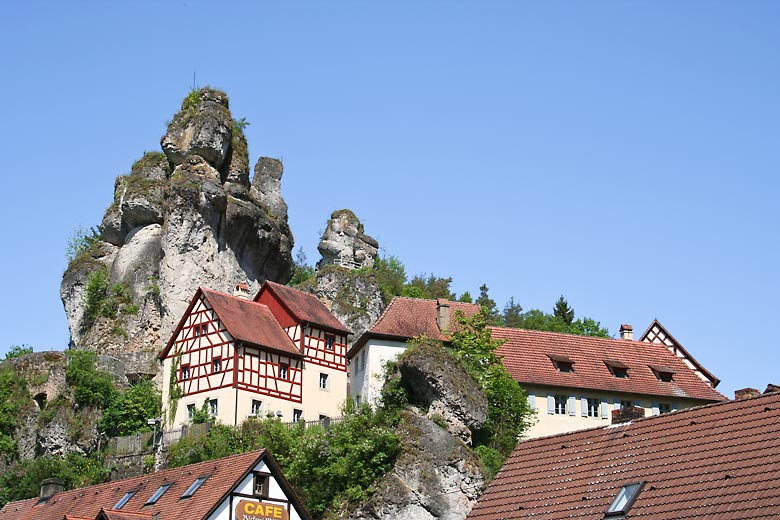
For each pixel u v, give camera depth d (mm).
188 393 73438
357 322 92875
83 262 93438
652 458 33188
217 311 73625
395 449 61562
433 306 74125
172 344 75500
